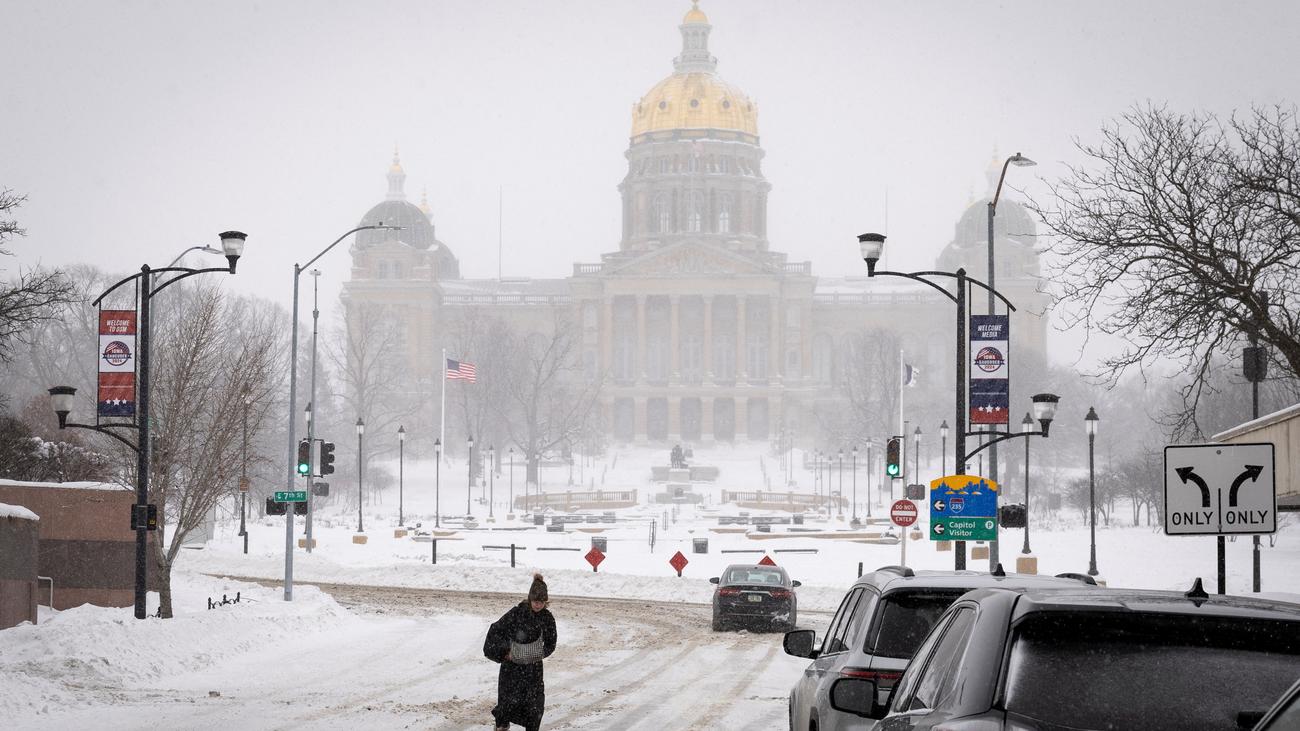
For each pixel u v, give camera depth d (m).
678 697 35.16
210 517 111.25
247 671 40.50
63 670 37.62
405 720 29.95
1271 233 48.66
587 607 68.75
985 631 10.52
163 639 42.91
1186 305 47.34
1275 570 85.75
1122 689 9.55
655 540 131.00
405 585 84.94
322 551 112.62
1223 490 25.36
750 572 57.16
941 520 48.53
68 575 59.91
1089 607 10.09
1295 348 45.62
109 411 46.34
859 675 16.56
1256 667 9.67
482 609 66.19
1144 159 49.56
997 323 48.16
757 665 43.31
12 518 49.25
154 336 83.81
